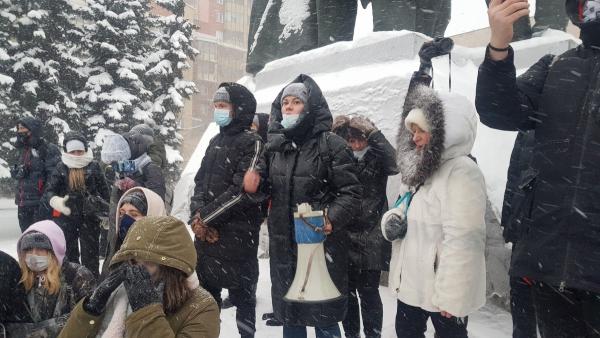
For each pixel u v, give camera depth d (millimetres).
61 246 3004
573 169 2148
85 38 19672
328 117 3389
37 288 2961
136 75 19938
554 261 2139
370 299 3828
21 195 6277
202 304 2301
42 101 18156
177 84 21031
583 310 2174
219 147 3922
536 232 2230
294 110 3277
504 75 2373
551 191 2201
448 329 2830
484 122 2611
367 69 6648
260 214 3844
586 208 2082
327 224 3076
